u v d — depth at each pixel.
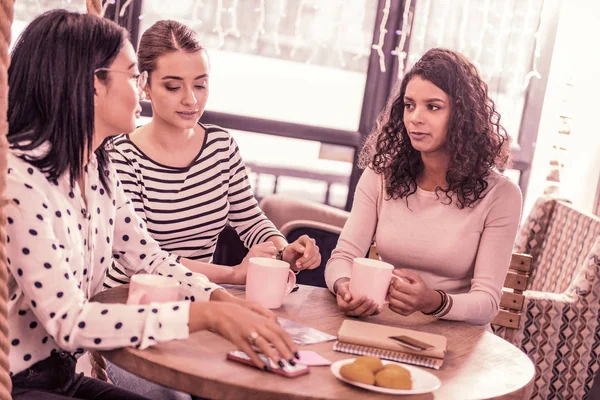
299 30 3.85
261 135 3.99
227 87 3.83
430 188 2.11
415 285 1.79
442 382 1.46
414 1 3.91
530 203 4.17
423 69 2.01
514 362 1.62
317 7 3.85
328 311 1.81
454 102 1.99
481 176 2.04
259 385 1.33
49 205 1.50
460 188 2.04
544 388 3.03
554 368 3.02
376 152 2.17
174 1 3.67
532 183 4.16
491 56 3.97
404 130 2.12
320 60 3.90
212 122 3.83
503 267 2.03
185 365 1.39
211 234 2.31
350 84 3.96
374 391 1.36
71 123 1.53
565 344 3.01
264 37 3.81
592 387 2.83
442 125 2.00
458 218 2.06
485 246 2.03
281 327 1.53
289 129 3.94
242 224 2.38
